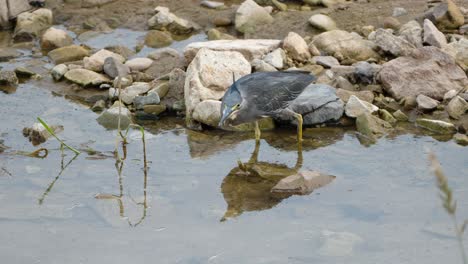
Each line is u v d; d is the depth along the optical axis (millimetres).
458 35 16062
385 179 11750
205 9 18328
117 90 14938
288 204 11156
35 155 12922
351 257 9719
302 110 13789
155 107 14422
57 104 14914
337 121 13867
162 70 15734
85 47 17062
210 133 13789
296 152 12945
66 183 11977
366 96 14266
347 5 17844
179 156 12859
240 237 10305
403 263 9523
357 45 15859
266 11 17438
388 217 10625
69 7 18828
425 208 10820
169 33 17547
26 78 16000
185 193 11578
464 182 11477
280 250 9945
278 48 15602
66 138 13555
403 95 14266
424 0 17750
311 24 16891
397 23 16656
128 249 10086
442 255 9664
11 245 10227
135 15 18281
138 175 12195
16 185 11906
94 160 12742
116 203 11305
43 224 10766
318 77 14945
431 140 13086
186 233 10453
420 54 14750
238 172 12234
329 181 11695
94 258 9891
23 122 14164
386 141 13133
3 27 18328
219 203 11250
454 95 14055
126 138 13508
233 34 17328
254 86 12734
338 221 10594
